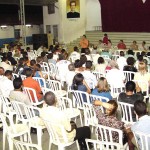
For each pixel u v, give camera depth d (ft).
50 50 36.32
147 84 17.01
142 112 10.30
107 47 41.68
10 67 24.76
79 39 55.36
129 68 20.99
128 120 13.12
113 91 18.37
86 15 57.06
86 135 12.31
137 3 49.42
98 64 22.74
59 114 11.32
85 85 16.42
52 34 57.36
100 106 11.50
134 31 50.96
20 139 13.73
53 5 57.16
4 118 13.14
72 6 53.06
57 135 11.41
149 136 9.51
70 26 54.75
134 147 11.55
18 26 62.13
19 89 14.80
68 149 13.62
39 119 13.37
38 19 60.54
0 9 51.16
